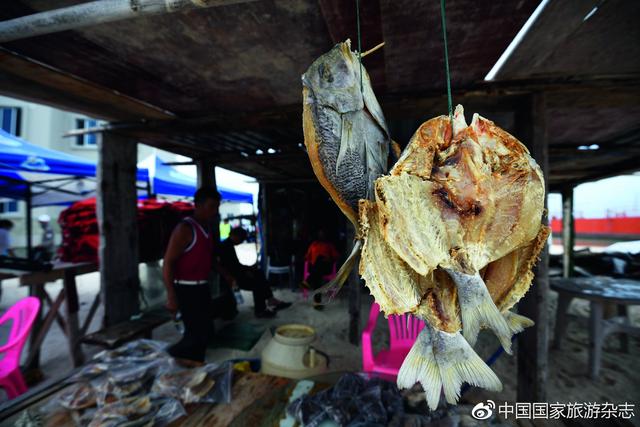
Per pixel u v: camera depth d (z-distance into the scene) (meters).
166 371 1.57
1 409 1.43
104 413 1.30
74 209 3.95
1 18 1.67
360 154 0.78
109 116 2.95
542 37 1.69
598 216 12.96
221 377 1.58
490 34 1.68
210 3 1.12
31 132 11.23
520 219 0.67
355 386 1.47
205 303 2.65
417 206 0.66
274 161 4.84
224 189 7.93
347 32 1.68
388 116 2.64
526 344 2.36
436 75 2.17
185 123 2.98
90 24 1.23
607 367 3.20
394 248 0.64
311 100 0.77
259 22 1.73
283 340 2.22
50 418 1.38
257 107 2.89
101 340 2.76
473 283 0.67
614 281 3.63
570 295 3.27
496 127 0.69
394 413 1.30
